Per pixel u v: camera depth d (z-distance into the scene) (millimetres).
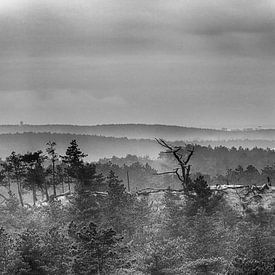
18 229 87750
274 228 87688
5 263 57438
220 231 76500
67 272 57688
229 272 49375
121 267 57219
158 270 57156
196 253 69812
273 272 47875
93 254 55906
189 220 87500
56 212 91938
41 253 58875
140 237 83688
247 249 66438
